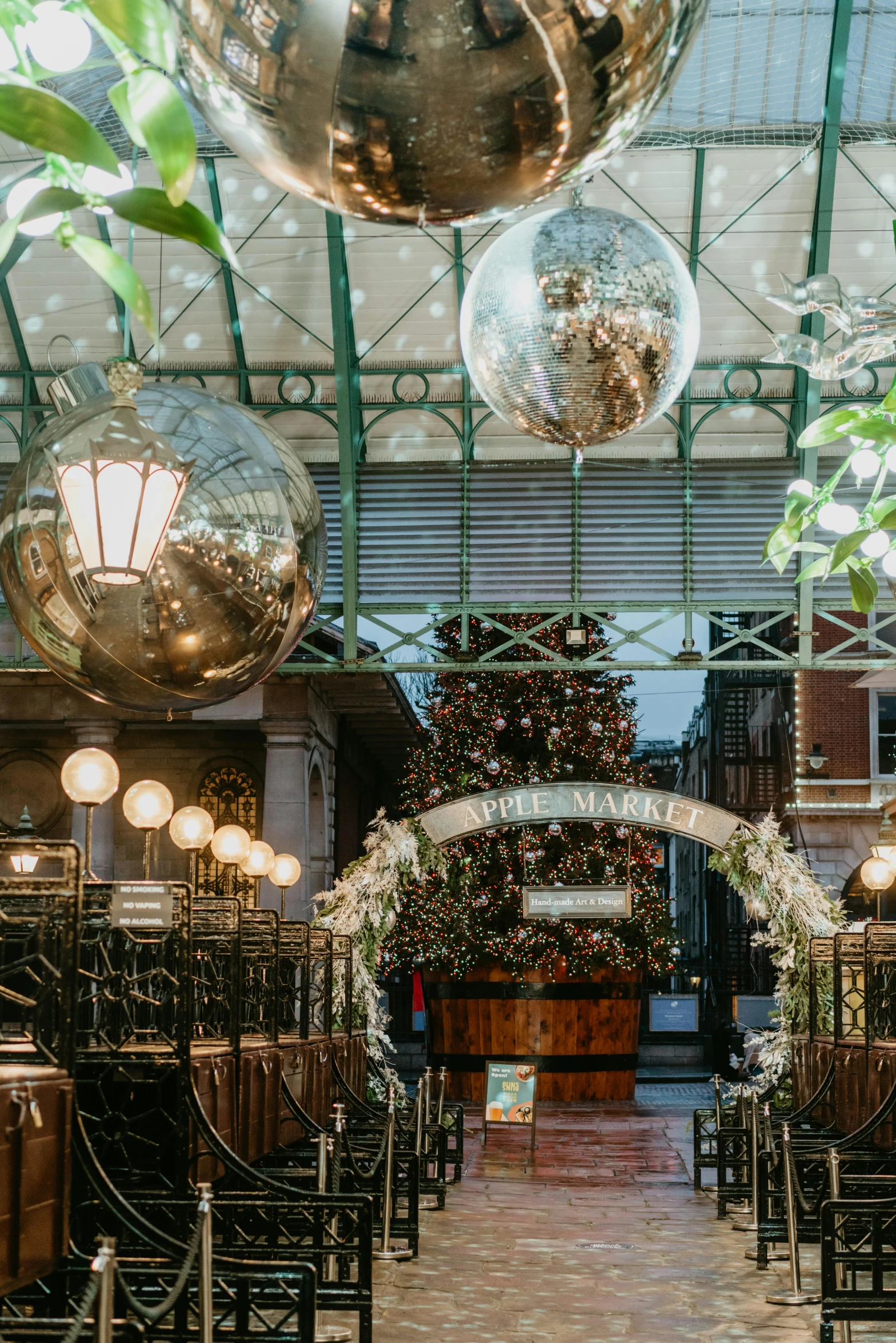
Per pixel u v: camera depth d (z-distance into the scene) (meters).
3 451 17.28
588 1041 22.16
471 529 17.36
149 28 1.73
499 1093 16.08
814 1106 12.52
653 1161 15.92
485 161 1.82
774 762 36.41
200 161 15.49
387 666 17.23
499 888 22.23
